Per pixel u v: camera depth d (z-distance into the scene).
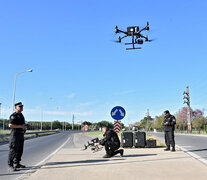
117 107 14.01
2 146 20.66
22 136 8.34
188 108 54.09
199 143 18.09
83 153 11.55
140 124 148.50
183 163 8.07
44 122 131.25
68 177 6.33
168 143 11.87
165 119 11.77
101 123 158.62
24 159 10.98
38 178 6.27
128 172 6.78
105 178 6.12
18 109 8.29
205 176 6.17
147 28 13.88
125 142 13.60
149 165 7.79
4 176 7.14
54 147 17.69
